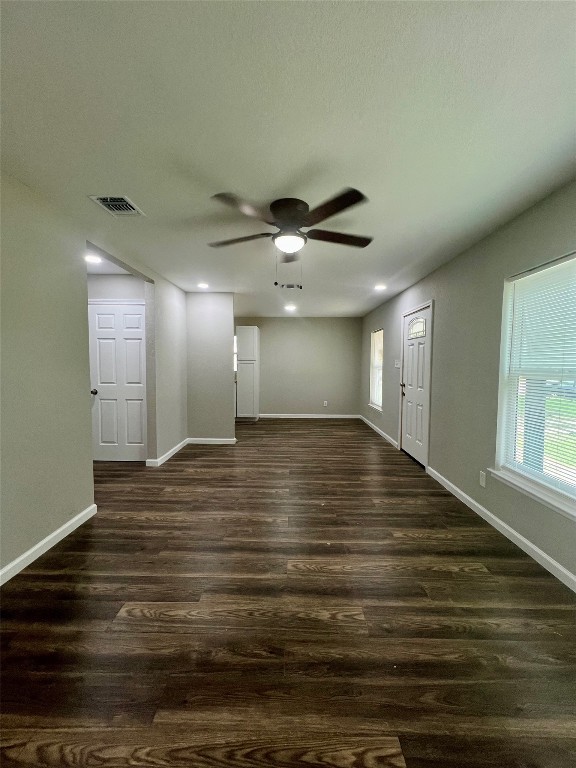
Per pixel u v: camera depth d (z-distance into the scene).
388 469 4.27
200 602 1.88
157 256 3.44
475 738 1.22
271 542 2.52
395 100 1.41
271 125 1.57
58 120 1.54
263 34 1.14
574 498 2.05
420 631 1.70
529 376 2.47
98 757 1.16
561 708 1.33
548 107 1.45
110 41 1.17
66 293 2.55
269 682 1.42
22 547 2.17
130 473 4.06
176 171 1.94
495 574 2.15
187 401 5.45
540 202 2.26
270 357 8.12
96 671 1.46
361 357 8.00
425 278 4.21
